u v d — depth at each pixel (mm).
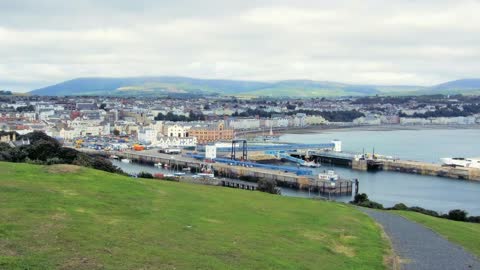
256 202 111750
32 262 50469
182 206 91625
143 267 53656
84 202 81375
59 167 109375
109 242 60938
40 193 83188
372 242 85312
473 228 116938
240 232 77375
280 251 69188
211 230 75688
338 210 117625
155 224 73938
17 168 106750
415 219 119625
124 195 92875
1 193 80438
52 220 67125
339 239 84125
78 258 53625
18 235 58844
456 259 80000
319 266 64875
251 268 58781
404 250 83562
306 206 116875
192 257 59375
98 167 179250
